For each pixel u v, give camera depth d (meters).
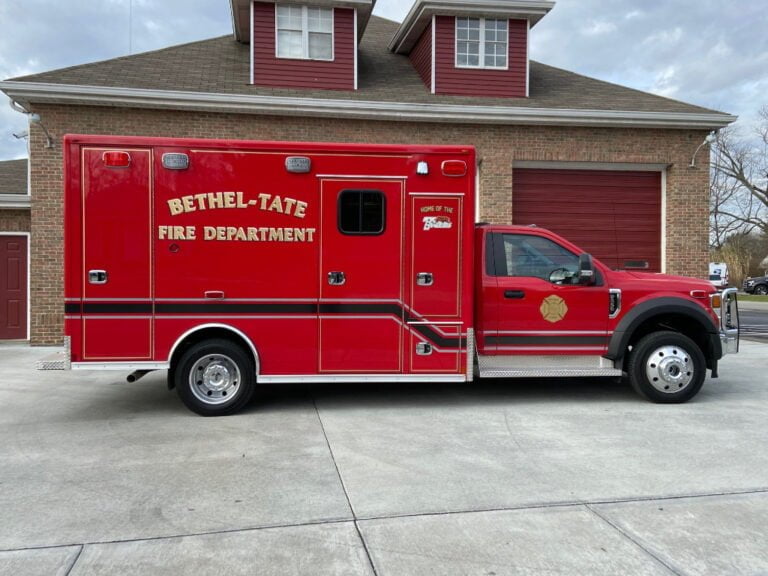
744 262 42.88
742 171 39.84
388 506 3.66
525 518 3.49
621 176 11.94
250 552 3.09
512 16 11.98
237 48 13.12
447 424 5.57
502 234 6.45
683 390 6.34
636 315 6.27
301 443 4.96
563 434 5.23
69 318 5.61
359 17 12.17
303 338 5.91
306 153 5.86
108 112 10.21
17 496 3.85
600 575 2.87
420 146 5.97
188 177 5.71
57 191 10.18
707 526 3.39
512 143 11.36
